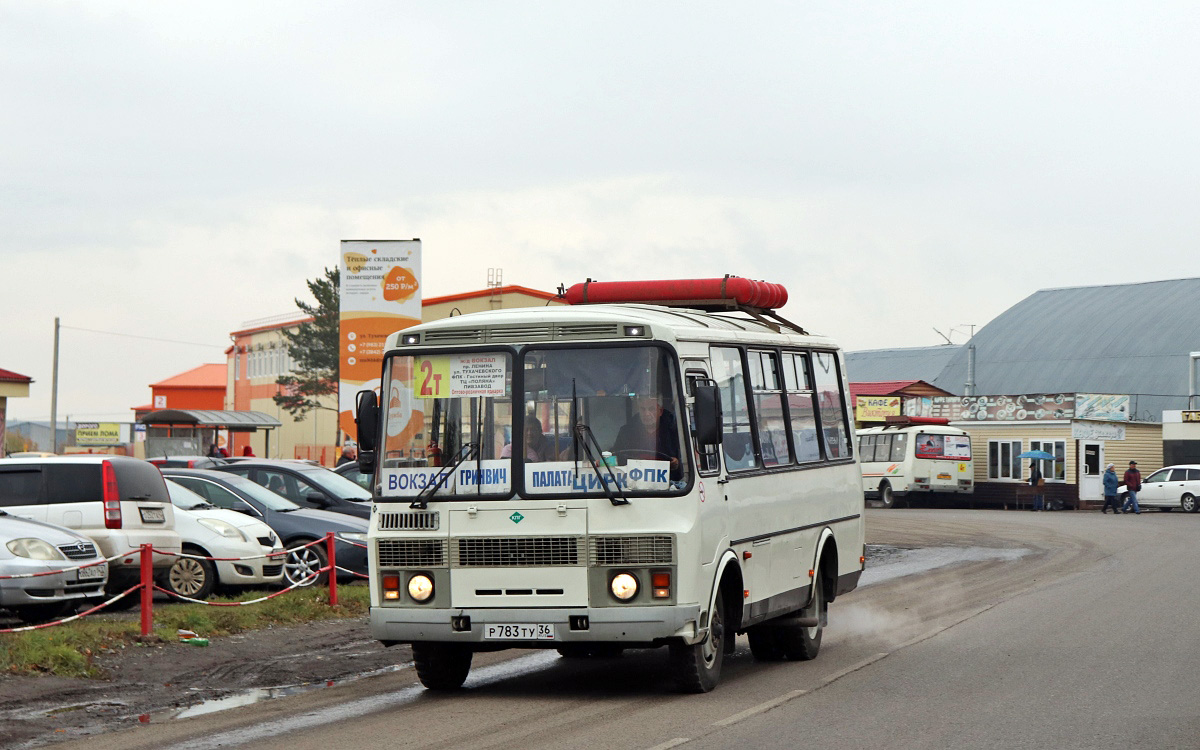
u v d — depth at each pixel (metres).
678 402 11.03
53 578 14.68
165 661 13.24
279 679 12.84
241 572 18.22
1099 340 90.38
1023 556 30.61
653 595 10.77
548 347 11.20
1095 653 14.22
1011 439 63.28
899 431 63.47
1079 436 60.44
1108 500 55.12
